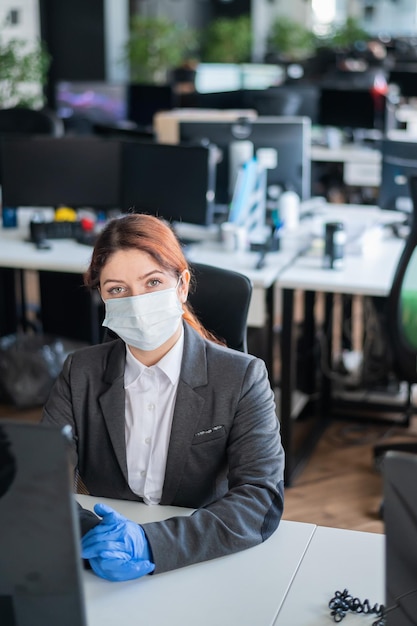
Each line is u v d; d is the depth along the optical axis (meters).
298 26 12.09
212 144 4.27
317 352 3.95
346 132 7.34
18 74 7.20
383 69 9.08
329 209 4.47
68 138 3.93
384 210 4.16
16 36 8.43
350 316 4.18
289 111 7.04
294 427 3.85
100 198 3.99
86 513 1.56
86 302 4.33
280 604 1.38
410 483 1.07
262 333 3.33
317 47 11.91
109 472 1.72
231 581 1.44
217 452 1.68
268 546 1.54
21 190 3.98
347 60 10.20
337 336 4.60
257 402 1.68
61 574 1.11
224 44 11.21
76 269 3.48
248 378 1.68
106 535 1.42
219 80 9.43
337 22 12.20
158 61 9.66
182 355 1.69
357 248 3.60
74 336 4.40
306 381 3.91
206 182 3.74
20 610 1.14
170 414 1.68
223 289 2.14
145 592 1.41
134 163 3.89
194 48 10.72
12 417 3.91
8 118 5.48
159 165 3.83
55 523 1.09
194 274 2.17
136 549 1.43
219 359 1.70
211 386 1.67
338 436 3.77
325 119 7.23
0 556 1.12
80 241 3.79
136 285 1.58
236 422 1.67
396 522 1.09
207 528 1.49
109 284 1.60
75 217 4.11
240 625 1.33
